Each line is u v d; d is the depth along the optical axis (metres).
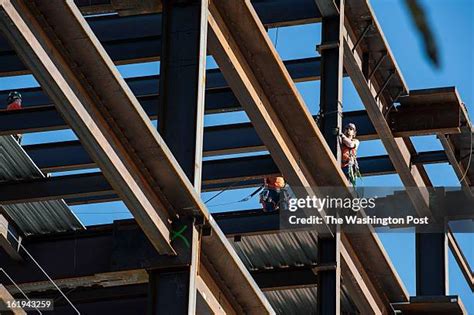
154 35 49.34
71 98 32.38
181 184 35.12
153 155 34.59
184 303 35.03
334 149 47.88
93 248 39.34
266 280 49.91
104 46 49.50
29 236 40.81
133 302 42.84
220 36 41.72
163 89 37.12
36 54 31.38
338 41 49.06
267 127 44.09
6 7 30.28
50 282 39.88
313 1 49.97
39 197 42.22
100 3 48.31
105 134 34.03
